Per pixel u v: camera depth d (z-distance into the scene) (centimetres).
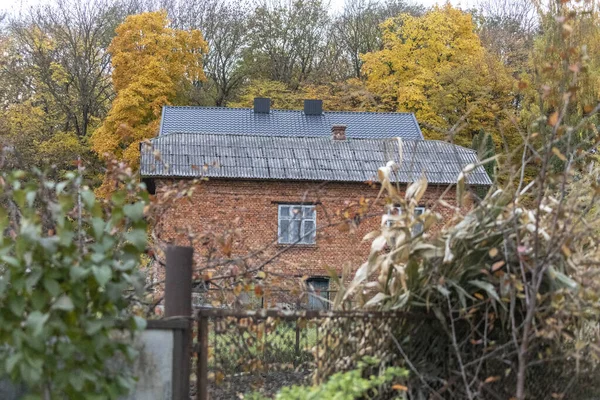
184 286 501
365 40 4862
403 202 547
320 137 2955
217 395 563
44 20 4347
